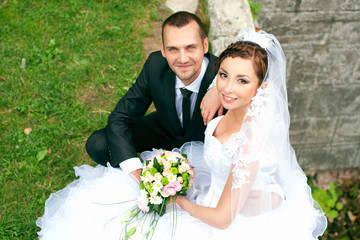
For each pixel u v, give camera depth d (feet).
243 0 13.66
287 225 6.37
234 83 5.57
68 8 14.33
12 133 11.02
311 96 20.26
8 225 9.10
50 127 11.27
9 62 12.74
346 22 17.89
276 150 5.83
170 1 14.67
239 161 5.64
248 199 6.00
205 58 8.12
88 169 8.20
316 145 22.13
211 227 6.45
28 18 13.88
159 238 6.46
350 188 22.39
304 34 18.21
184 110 8.32
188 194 7.47
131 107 8.53
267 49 5.55
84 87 12.48
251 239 6.18
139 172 7.86
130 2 14.67
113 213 7.06
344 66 19.30
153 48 13.70
